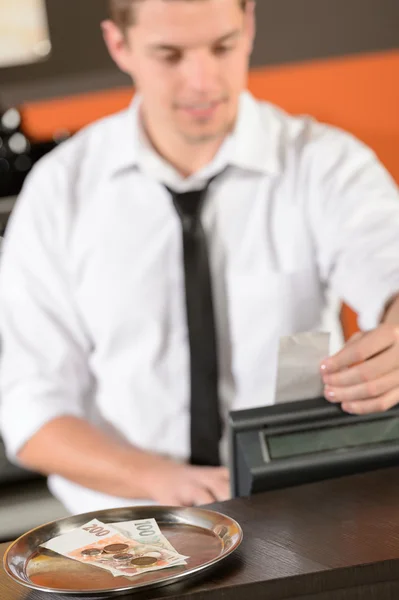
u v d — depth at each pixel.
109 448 2.18
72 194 2.50
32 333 2.46
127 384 2.47
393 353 1.60
